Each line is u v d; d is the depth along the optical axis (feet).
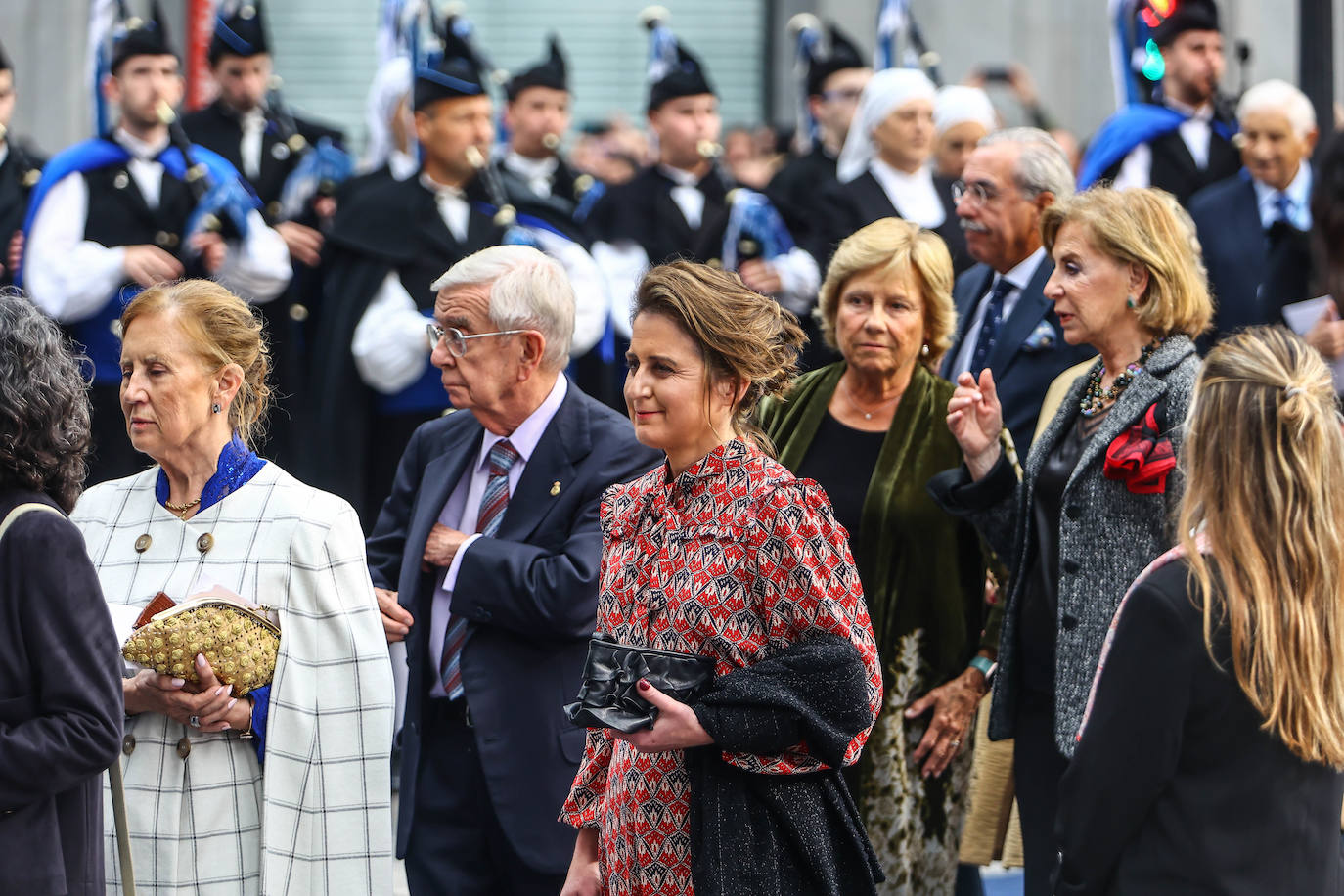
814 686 29.09
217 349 34.86
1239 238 67.92
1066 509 37.09
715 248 81.20
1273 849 26.63
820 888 29.53
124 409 34.73
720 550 29.73
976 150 50.21
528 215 72.54
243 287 71.20
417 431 42.63
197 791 34.06
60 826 29.35
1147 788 26.84
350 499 68.49
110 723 28.91
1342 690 26.76
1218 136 76.84
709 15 136.67
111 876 34.04
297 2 136.05
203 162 72.02
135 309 34.81
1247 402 27.12
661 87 82.69
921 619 41.50
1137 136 76.18
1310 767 27.02
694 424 30.27
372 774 34.40
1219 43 76.89
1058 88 111.45
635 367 30.89
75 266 68.23
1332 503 26.91
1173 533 35.65
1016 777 39.50
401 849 39.19
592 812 32.55
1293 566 26.66
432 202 70.33
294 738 34.19
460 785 39.50
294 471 70.33
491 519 39.78
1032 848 39.01
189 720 33.71
